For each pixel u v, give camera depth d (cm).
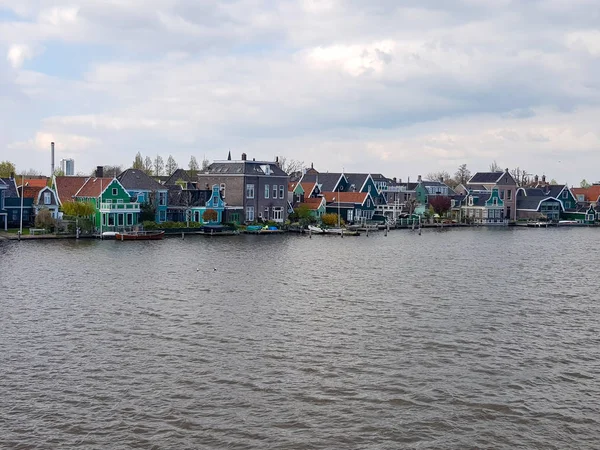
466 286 6556
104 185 11625
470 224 17225
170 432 3009
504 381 3659
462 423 3138
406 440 2972
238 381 3612
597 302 5822
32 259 7831
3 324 4688
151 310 5194
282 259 8500
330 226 13750
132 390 3469
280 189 14162
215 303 5503
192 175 18725
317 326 4775
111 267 7331
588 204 19925
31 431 2998
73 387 3494
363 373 3756
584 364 3975
